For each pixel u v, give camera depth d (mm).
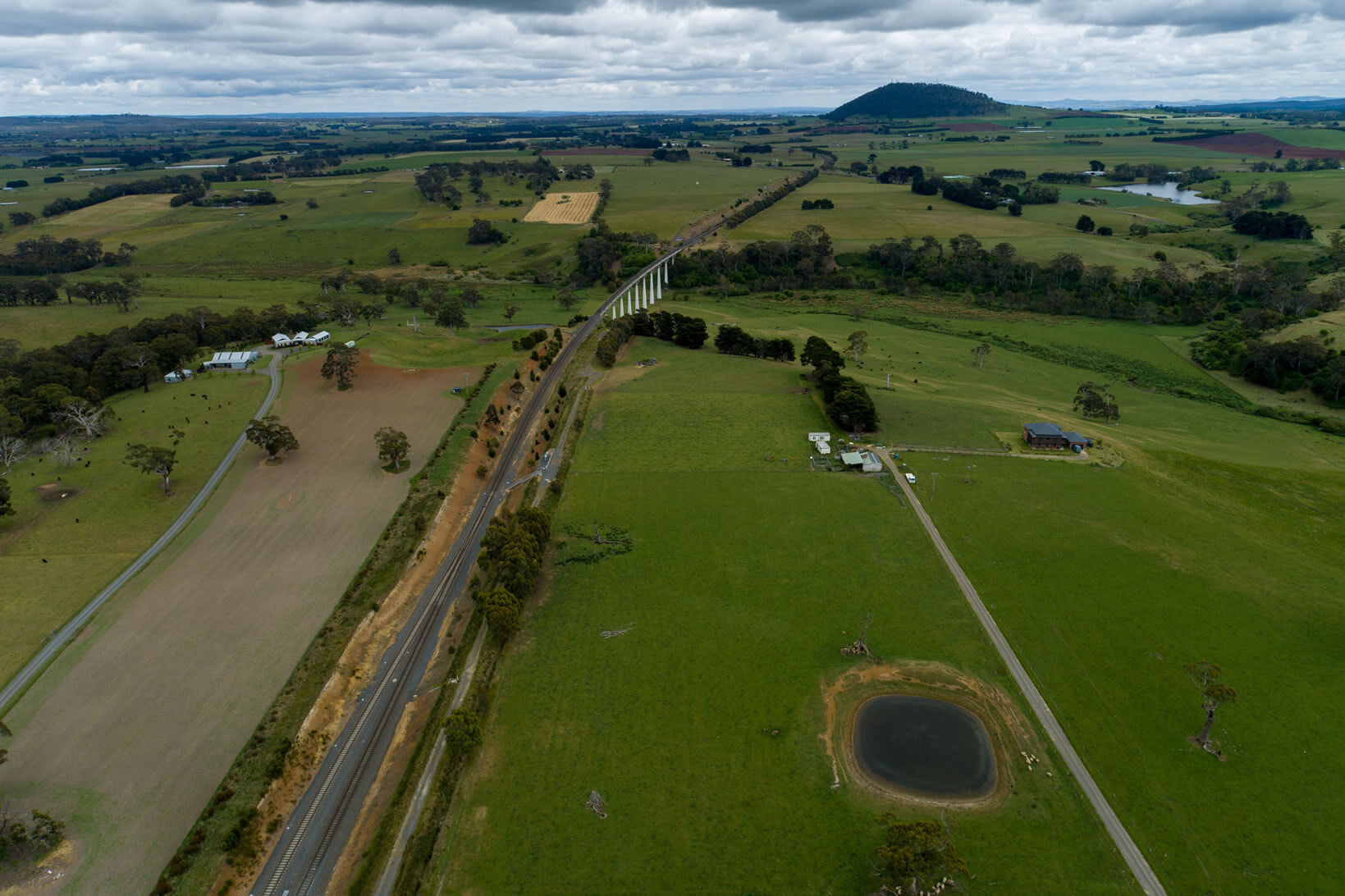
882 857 53719
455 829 61438
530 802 63781
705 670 78625
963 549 98688
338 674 77188
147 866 58250
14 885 56438
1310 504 109812
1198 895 55562
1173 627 84000
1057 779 65375
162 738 69312
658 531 104188
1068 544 99562
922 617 86062
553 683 77125
